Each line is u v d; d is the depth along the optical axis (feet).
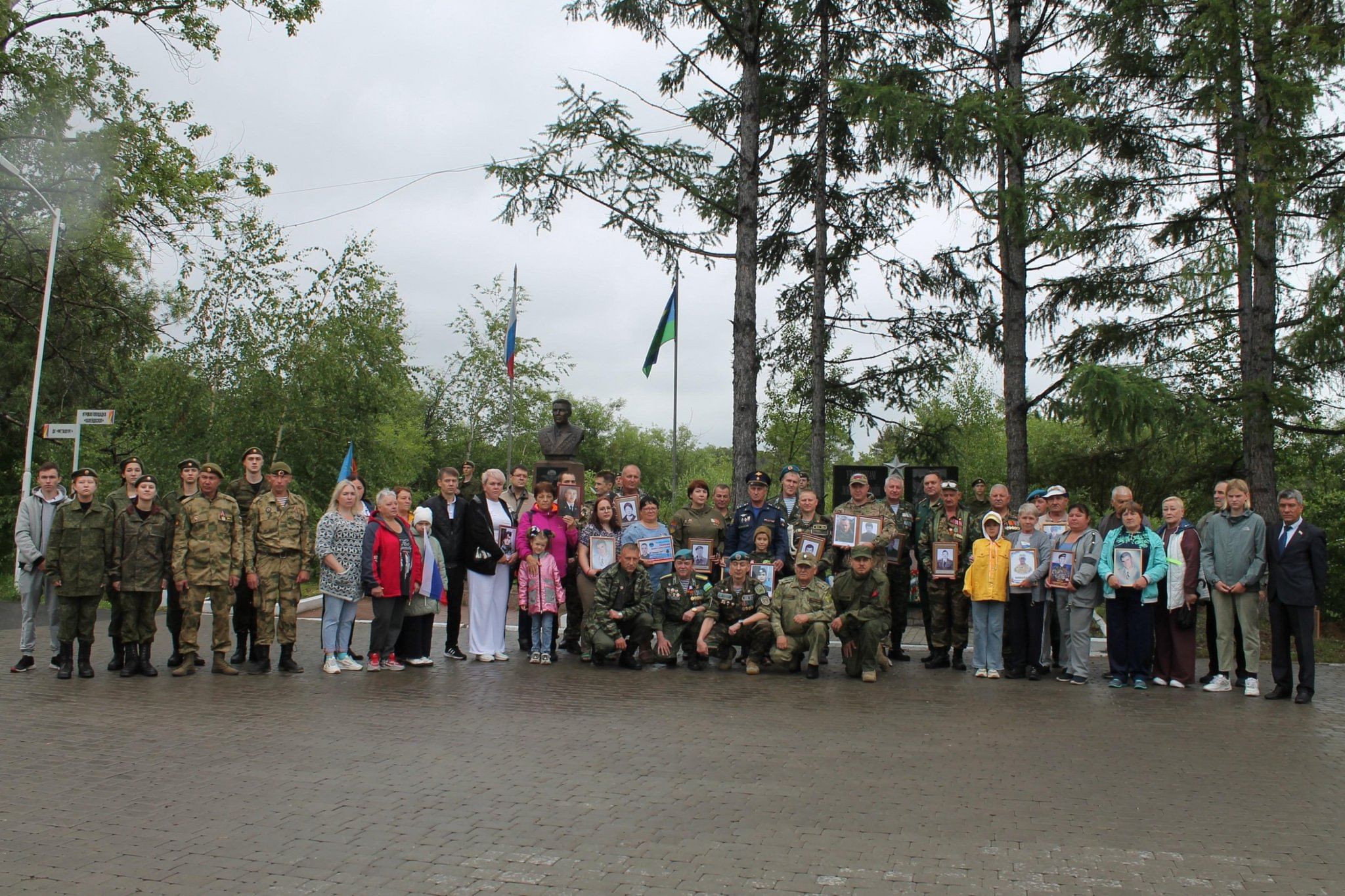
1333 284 47.57
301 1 73.92
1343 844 18.48
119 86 76.89
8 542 94.48
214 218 77.61
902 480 43.50
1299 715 31.86
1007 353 59.88
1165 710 32.35
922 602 42.86
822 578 41.65
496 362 143.43
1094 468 60.75
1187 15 49.98
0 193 77.66
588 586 41.65
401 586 38.32
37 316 87.56
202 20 74.23
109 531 35.24
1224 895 15.88
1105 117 54.85
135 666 35.55
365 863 16.78
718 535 43.42
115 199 74.54
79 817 19.06
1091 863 17.25
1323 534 34.63
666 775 22.71
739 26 59.98
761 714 30.35
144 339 88.48
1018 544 39.14
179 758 23.57
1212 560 37.01
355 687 34.04
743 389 59.36
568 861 17.01
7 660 38.63
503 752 24.71
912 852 17.66
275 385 76.79
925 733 27.89
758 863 16.99
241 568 36.76
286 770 22.61
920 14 61.98
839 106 62.59
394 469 138.00
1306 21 50.83
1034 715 30.91
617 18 57.88
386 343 81.35
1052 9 57.52
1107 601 37.96
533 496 44.06
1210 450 57.62
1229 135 49.06
